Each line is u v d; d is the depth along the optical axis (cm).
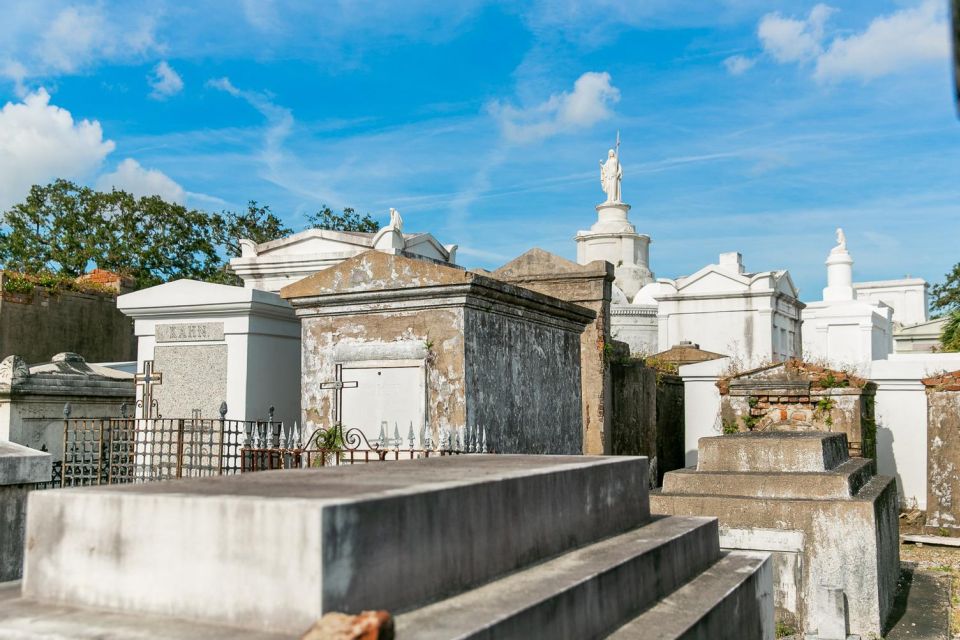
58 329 1812
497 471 352
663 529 438
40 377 1016
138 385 985
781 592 748
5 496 609
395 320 780
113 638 226
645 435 1355
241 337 946
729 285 2544
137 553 250
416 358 764
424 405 758
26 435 999
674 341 2611
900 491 1358
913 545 1164
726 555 487
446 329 758
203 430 812
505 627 249
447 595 275
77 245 3114
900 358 1555
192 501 243
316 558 222
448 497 279
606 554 358
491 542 304
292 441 881
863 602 727
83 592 258
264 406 961
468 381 750
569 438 984
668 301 2627
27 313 1739
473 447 726
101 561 256
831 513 741
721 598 387
